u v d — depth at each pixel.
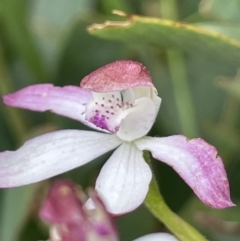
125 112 0.05
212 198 0.05
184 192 0.07
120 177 0.05
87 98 0.06
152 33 0.06
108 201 0.05
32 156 0.05
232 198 0.07
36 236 0.07
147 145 0.05
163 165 0.07
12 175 0.05
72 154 0.05
